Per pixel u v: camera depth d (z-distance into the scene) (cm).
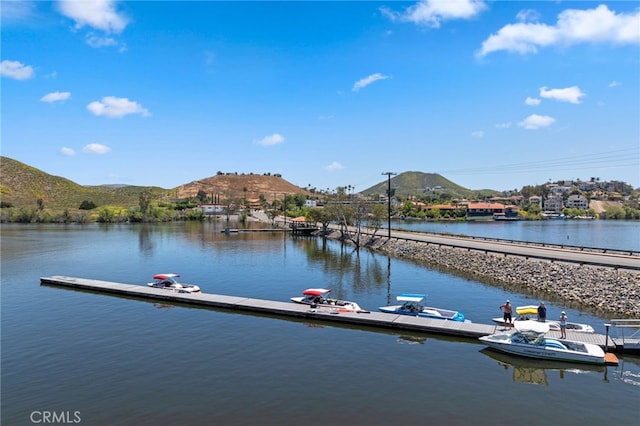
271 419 2073
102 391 2373
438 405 2233
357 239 10219
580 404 2267
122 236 12188
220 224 18238
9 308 4244
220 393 2348
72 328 3578
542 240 11731
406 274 6262
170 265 7044
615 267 4691
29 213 18225
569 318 3853
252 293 4991
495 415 2136
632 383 2541
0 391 2383
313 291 4256
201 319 3859
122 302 4503
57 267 6800
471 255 6756
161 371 2652
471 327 3397
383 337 3372
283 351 3030
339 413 2138
